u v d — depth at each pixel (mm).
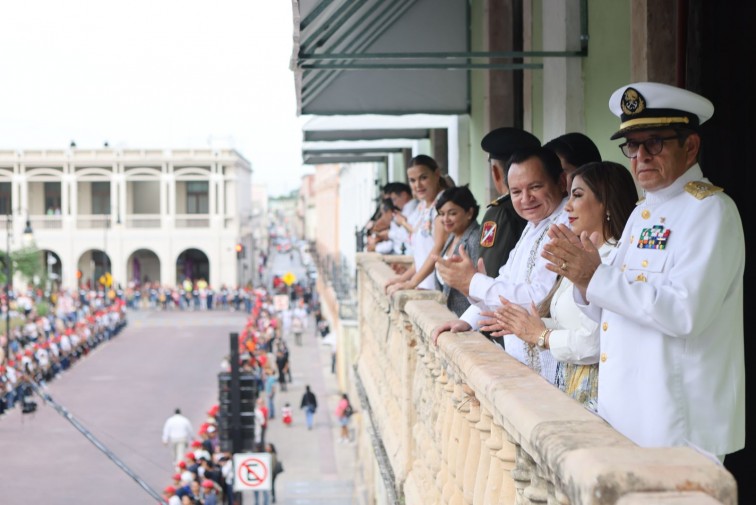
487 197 11219
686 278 3041
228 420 15984
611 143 7375
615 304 3109
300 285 74938
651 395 3129
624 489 1990
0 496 22266
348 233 44219
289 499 23562
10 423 30781
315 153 21750
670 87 3230
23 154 72750
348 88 11828
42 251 66375
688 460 2072
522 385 3107
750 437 5293
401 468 6926
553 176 4539
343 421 29562
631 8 6477
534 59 9484
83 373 41062
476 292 4445
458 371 4043
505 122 10727
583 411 2691
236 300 70375
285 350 38688
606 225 3789
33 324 48219
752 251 5461
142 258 77812
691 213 3146
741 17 5566
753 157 5527
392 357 8375
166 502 18484
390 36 11164
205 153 74125
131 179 74125
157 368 42281
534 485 2744
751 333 5391
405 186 12562
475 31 11117
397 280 7945
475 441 4016
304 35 7719
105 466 25312
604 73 7504
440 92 12203
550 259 3246
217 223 74500
